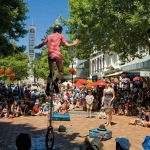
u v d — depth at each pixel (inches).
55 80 309.9
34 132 496.4
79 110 924.0
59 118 655.1
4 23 709.3
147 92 745.0
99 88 964.0
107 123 582.6
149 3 657.0
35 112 764.0
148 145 186.7
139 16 658.2
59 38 309.0
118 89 960.3
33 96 920.9
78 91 1144.8
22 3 850.8
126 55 914.7
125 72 1104.2
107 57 1959.9
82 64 2645.2
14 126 564.1
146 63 796.6
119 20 695.7
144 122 572.7
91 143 154.5
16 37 881.5
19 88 1079.0
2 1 767.7
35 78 2842.0
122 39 794.2
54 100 772.0
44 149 370.9
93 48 964.6
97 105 911.0
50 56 305.6
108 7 708.0
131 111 763.4
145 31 721.6
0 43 797.9
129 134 486.0
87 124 599.8
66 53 1996.8
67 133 491.5
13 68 2182.6
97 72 2192.4
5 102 738.2
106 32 826.2
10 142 413.7
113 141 429.1
